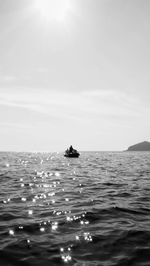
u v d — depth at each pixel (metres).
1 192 20.72
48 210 14.57
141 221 12.33
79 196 19.16
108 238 9.91
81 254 8.45
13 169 44.50
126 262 7.84
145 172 39.41
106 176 33.72
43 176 33.47
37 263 7.80
